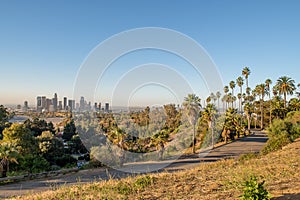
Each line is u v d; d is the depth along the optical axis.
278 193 5.98
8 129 29.45
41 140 30.55
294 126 23.44
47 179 17.70
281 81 52.25
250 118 62.53
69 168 21.69
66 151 29.41
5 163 21.31
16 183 17.64
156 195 6.98
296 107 53.00
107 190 7.68
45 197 7.75
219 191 6.90
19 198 8.51
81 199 6.97
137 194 7.18
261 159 12.38
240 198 5.32
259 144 31.61
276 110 53.75
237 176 8.48
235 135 39.19
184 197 6.60
